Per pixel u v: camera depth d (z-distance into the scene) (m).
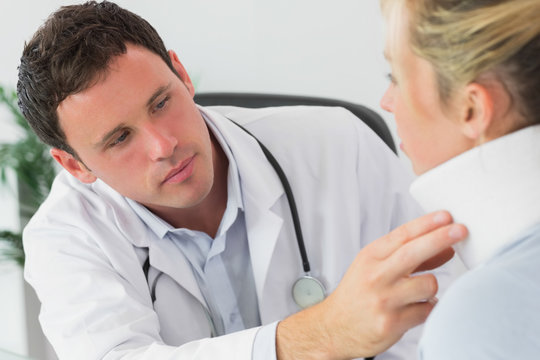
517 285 0.50
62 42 0.92
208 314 1.14
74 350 1.01
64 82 0.92
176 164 0.98
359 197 1.25
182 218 1.14
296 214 1.17
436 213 0.64
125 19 0.97
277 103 1.47
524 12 0.53
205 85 2.74
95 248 1.10
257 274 1.15
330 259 1.18
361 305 0.72
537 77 0.54
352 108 1.40
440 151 0.62
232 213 1.13
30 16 2.36
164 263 1.11
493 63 0.54
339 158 1.25
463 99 0.57
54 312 1.06
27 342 2.39
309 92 2.57
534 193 0.56
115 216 1.10
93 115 0.94
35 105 0.98
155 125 0.96
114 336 0.99
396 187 1.27
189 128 0.99
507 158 0.56
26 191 2.38
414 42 0.58
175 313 1.12
